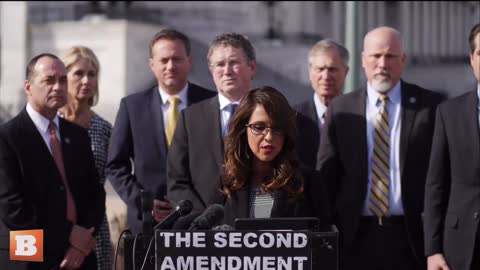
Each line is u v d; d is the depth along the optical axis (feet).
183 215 19.84
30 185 27.45
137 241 19.70
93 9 72.33
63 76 28.22
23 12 70.64
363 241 28.19
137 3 72.49
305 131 30.53
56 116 28.78
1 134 27.40
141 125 30.55
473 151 26.86
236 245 18.03
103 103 63.98
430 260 27.09
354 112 28.78
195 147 26.55
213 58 27.30
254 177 21.99
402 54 28.89
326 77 33.30
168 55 30.40
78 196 28.68
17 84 69.87
